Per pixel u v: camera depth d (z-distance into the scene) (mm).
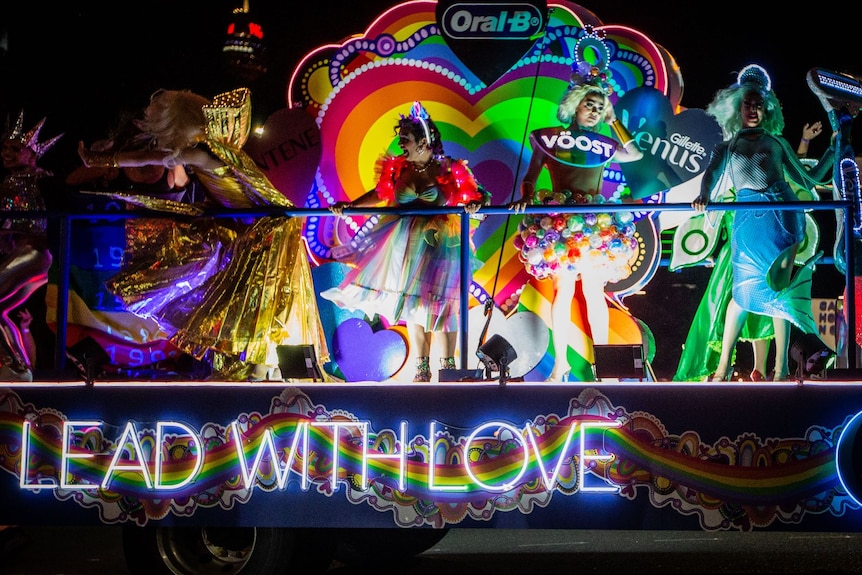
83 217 6074
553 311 7086
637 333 7223
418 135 6641
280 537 5594
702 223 7242
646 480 5191
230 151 6488
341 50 7516
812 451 5125
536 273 6973
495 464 5281
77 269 7375
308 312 6512
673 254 7289
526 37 7359
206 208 6164
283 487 5395
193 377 6941
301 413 5410
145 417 5508
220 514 5430
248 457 5430
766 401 5160
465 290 5852
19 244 6617
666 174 7301
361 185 7484
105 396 5535
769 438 5148
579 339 7152
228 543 5777
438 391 5344
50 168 8125
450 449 5312
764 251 6516
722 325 6984
